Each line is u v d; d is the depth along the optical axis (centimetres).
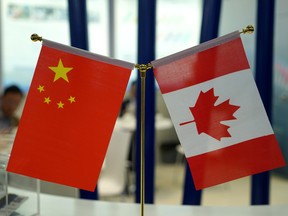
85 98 112
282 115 420
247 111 115
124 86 112
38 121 110
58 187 201
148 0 187
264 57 193
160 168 470
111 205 153
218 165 115
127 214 144
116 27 525
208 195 370
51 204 154
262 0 189
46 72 110
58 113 111
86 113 112
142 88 110
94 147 112
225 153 115
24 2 468
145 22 188
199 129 115
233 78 114
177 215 142
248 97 115
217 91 115
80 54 111
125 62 111
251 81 114
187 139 115
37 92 110
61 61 110
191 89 114
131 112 426
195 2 545
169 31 537
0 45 459
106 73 111
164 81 114
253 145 115
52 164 111
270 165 116
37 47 478
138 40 191
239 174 116
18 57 472
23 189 146
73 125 112
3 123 285
